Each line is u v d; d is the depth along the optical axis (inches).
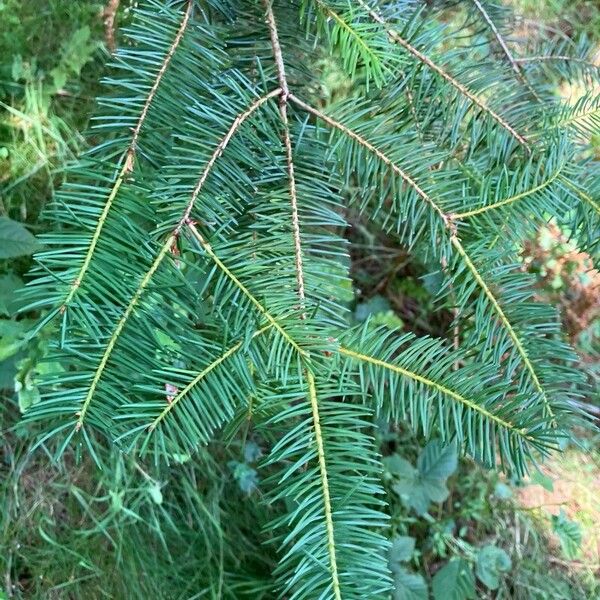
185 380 13.2
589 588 30.8
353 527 13.3
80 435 13.2
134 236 13.4
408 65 16.0
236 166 14.4
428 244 15.8
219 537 26.2
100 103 14.6
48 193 24.7
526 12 29.6
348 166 15.8
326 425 13.8
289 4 16.7
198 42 15.6
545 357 15.1
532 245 26.6
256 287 13.9
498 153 16.4
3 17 23.6
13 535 24.4
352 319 29.3
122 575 25.4
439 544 29.5
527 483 31.3
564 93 23.7
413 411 14.3
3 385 21.4
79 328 12.9
